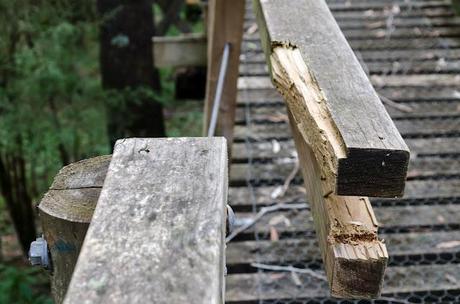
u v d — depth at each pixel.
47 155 4.15
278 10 1.55
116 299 0.64
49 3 3.57
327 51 1.34
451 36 4.50
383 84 3.80
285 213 2.62
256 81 3.81
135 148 0.89
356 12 4.86
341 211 1.18
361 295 1.15
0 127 3.65
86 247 0.71
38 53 3.59
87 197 1.00
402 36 4.46
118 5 4.11
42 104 3.71
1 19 3.50
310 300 2.15
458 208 2.65
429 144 3.16
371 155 0.98
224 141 0.91
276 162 3.01
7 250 5.00
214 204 0.78
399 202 2.68
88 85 3.95
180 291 0.65
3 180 4.38
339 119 1.05
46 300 3.64
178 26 5.57
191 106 6.45
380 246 1.14
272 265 2.31
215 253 0.70
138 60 4.31
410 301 2.18
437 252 2.35
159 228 0.74
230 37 2.64
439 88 3.75
